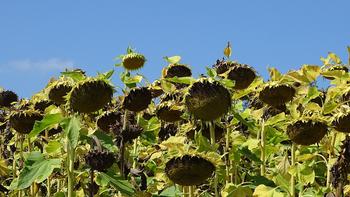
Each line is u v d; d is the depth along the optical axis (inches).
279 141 181.5
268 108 186.1
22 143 200.8
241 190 159.5
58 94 158.4
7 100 225.3
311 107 163.8
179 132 181.5
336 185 147.4
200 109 150.7
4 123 216.2
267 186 161.5
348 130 157.8
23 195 200.7
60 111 161.5
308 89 173.0
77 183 181.0
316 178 184.2
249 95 200.7
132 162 182.7
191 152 146.6
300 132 161.9
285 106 188.7
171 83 198.7
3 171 195.2
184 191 168.2
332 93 163.5
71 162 148.7
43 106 191.9
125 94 176.9
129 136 169.9
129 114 192.2
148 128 196.9
